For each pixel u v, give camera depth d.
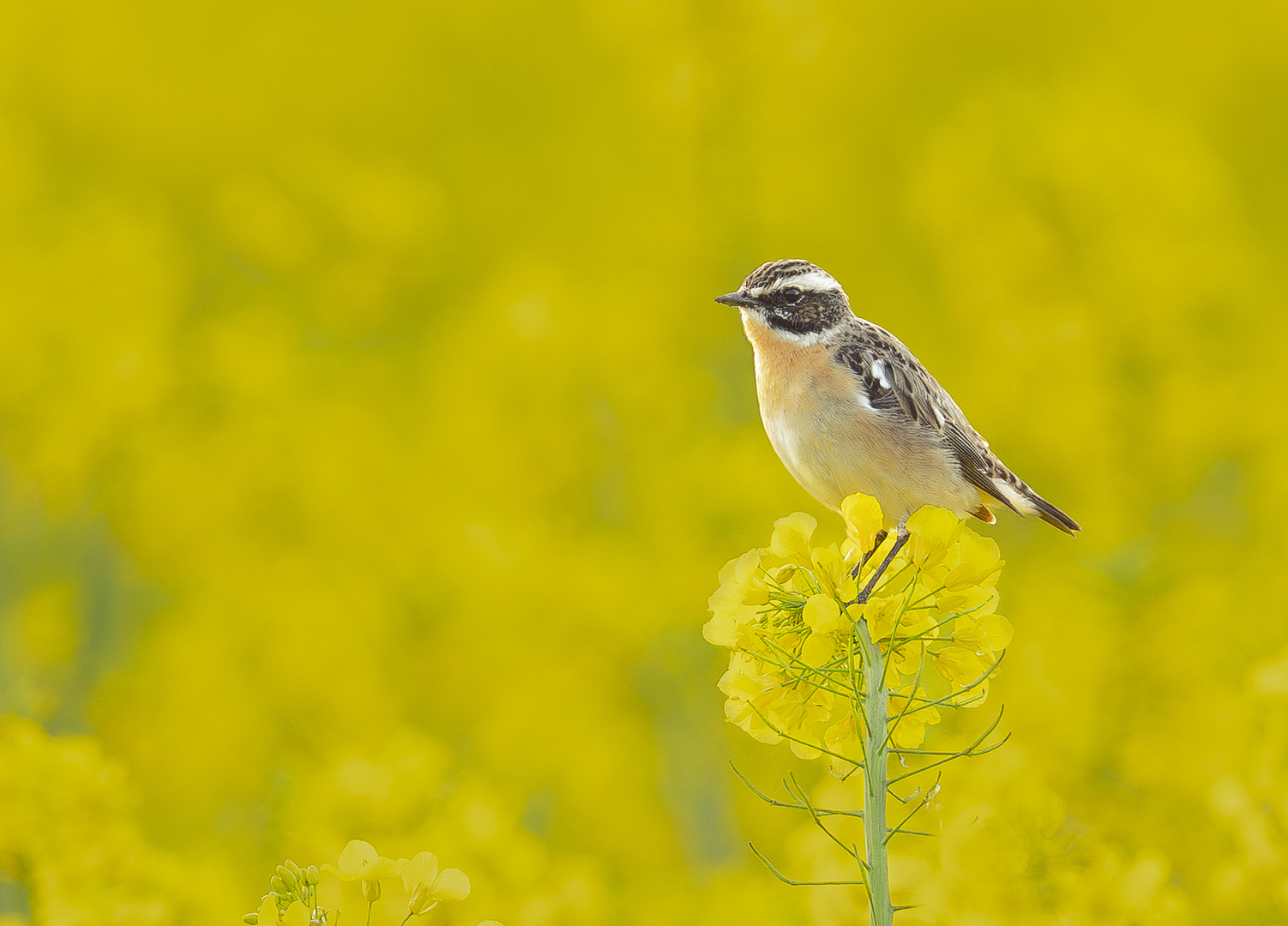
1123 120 15.03
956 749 7.36
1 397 13.62
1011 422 13.52
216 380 14.29
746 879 10.13
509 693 12.35
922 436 8.19
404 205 15.99
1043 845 6.24
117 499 13.61
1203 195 14.80
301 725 12.41
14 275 14.09
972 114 14.77
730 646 4.64
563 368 13.85
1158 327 13.95
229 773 11.97
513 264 15.91
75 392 13.68
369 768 8.03
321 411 14.29
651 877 11.12
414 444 14.09
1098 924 6.11
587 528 13.56
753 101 15.34
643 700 12.74
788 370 8.29
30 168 15.25
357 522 13.49
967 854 6.25
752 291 8.45
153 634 12.93
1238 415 13.68
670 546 12.98
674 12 15.20
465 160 16.91
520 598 12.71
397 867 4.01
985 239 13.95
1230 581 11.43
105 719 12.31
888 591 4.88
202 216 16.44
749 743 12.34
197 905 8.02
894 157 15.32
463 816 7.89
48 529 13.48
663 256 14.79
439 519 13.54
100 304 14.23
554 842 11.50
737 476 13.27
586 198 16.17
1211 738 8.33
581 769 11.95
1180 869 8.24
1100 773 8.83
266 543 13.48
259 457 13.67
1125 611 9.80
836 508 8.49
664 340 14.14
